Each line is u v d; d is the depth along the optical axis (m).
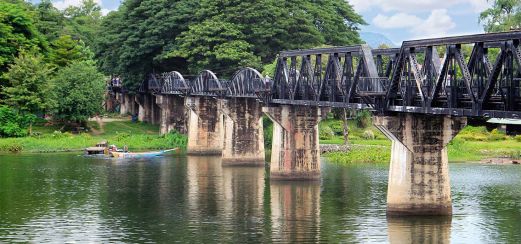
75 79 129.25
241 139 98.00
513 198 68.94
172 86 122.56
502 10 134.38
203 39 124.94
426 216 57.97
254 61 121.44
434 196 57.81
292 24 127.00
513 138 118.44
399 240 52.31
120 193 74.06
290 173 81.62
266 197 71.44
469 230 54.81
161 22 134.12
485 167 94.44
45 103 124.50
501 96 44.66
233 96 93.00
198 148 114.12
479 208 63.47
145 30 136.88
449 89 48.66
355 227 56.69
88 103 129.38
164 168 95.62
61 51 139.38
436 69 50.84
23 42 131.88
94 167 95.94
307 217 61.12
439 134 57.28
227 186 79.00
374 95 56.09
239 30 126.38
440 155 57.56
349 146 111.00
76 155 111.06
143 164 100.12
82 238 54.34
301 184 79.81
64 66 139.00
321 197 70.88
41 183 80.62
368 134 123.25
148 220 60.59
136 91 145.00
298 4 131.62
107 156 110.19
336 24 140.88
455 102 47.97
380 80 56.41
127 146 119.00
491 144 112.44
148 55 138.88
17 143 116.94
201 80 106.88
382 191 74.12
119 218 61.47
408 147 57.19
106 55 148.25
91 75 130.88
